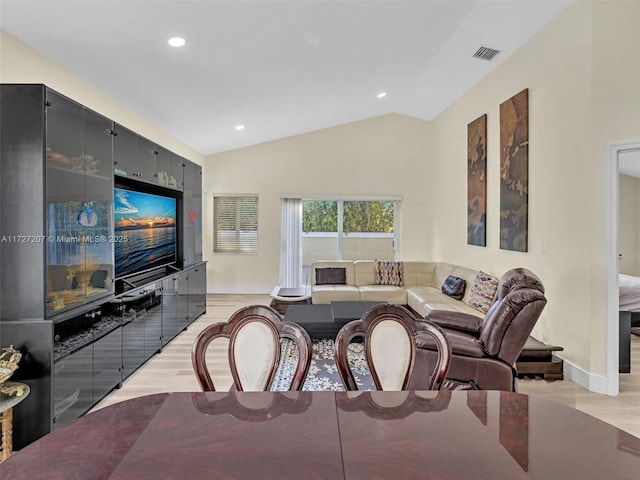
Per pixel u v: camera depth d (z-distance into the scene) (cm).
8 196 215
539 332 363
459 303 454
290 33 326
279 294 548
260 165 709
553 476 88
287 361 364
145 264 379
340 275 591
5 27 256
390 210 723
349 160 710
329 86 477
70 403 236
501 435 106
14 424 214
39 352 215
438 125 653
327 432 107
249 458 94
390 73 472
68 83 329
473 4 323
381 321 161
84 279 260
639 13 281
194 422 112
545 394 294
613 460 95
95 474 87
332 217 723
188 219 493
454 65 452
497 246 444
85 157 263
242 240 721
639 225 437
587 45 303
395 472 88
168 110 457
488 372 242
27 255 216
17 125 216
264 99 478
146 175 369
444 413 120
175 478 86
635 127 283
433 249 680
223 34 305
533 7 326
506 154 418
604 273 297
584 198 308
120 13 257
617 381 294
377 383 154
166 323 395
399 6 315
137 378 313
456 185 572
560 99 334
